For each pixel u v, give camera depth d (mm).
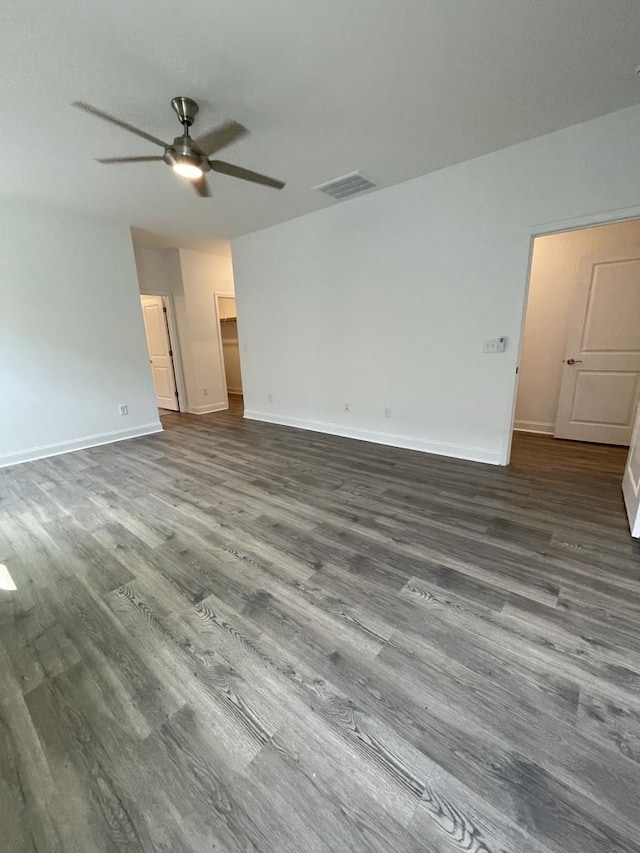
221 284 6398
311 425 5066
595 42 1822
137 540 2338
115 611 1731
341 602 1729
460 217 3229
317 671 1377
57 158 2824
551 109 2393
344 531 2355
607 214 2586
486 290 3225
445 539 2227
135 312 4812
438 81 2098
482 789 1001
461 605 1686
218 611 1702
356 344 4277
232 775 1056
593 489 2887
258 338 5406
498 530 2311
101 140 2600
